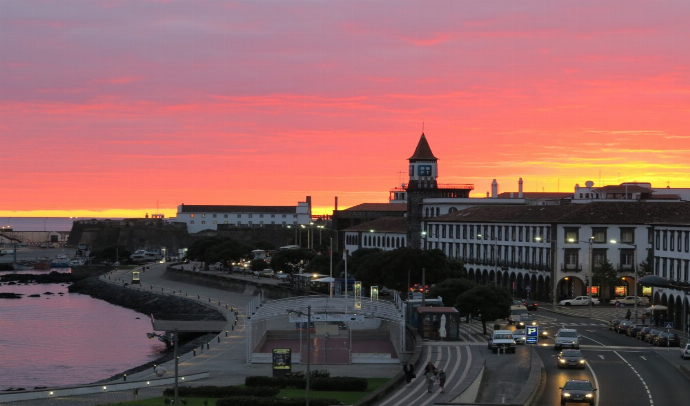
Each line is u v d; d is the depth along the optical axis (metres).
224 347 143.12
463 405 75.94
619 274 195.12
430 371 94.31
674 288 153.38
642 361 110.81
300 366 116.94
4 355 171.12
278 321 166.75
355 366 116.94
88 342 189.38
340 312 127.31
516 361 110.69
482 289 145.12
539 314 174.00
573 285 197.62
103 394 100.38
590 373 101.19
